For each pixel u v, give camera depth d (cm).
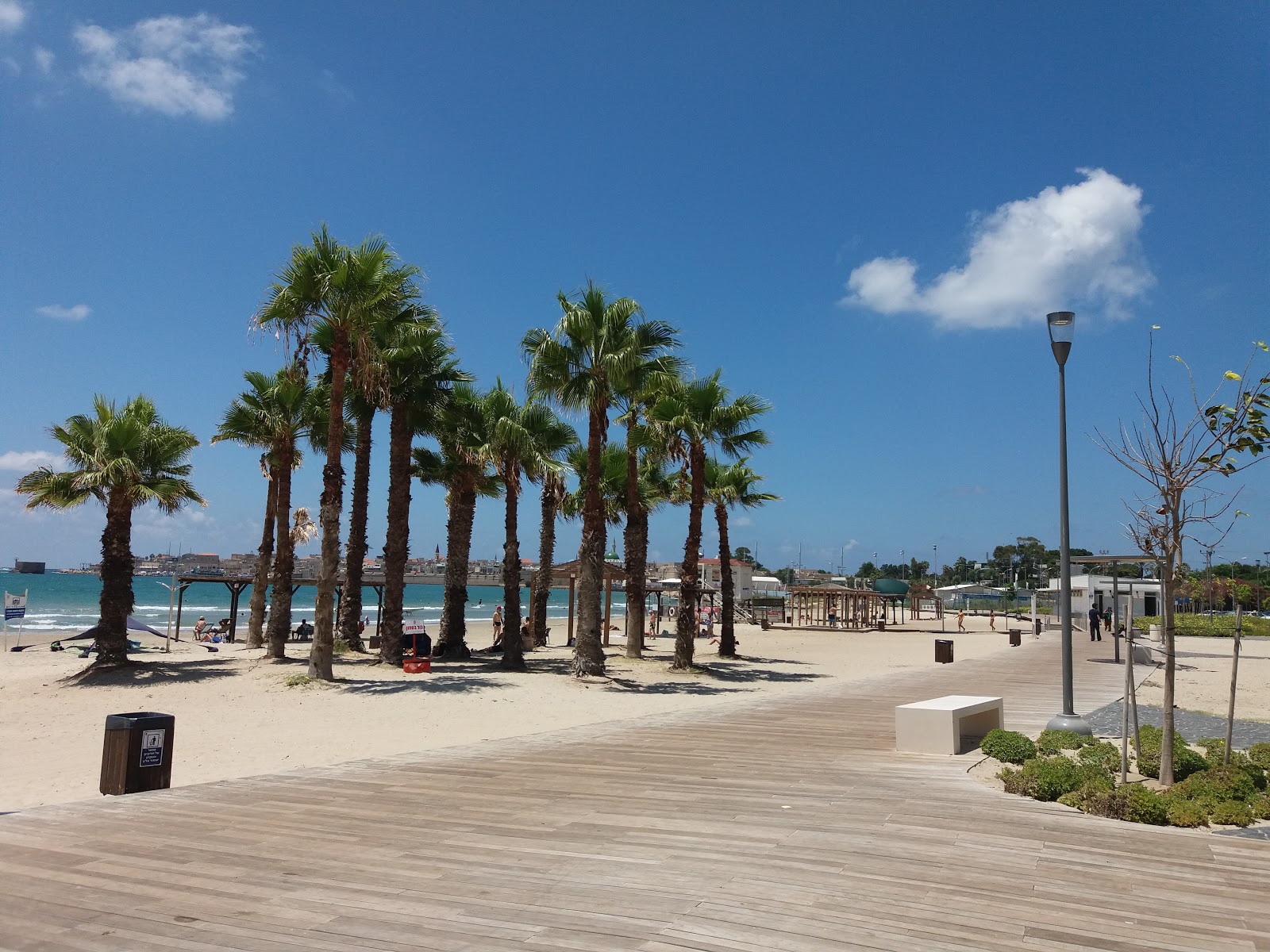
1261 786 767
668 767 884
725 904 461
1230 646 3266
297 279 1691
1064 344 1050
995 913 447
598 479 1928
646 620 4462
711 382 2194
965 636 4444
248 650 2770
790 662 2611
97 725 1388
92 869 532
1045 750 941
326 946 405
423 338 2044
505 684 1762
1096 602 4384
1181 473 724
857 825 636
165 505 1992
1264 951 397
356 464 2422
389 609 2062
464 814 682
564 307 1888
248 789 781
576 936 416
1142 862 541
